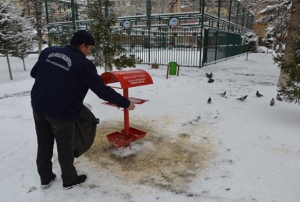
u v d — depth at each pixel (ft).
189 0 61.62
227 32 69.87
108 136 11.93
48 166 8.83
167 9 59.26
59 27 54.29
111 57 22.17
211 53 57.31
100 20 21.33
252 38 68.44
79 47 8.37
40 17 77.46
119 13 53.31
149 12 48.98
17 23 41.19
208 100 20.53
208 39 53.11
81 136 9.12
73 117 8.14
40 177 8.83
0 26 38.52
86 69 7.81
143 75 11.61
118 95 8.49
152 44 63.41
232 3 74.08
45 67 7.90
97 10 21.33
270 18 92.17
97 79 7.99
